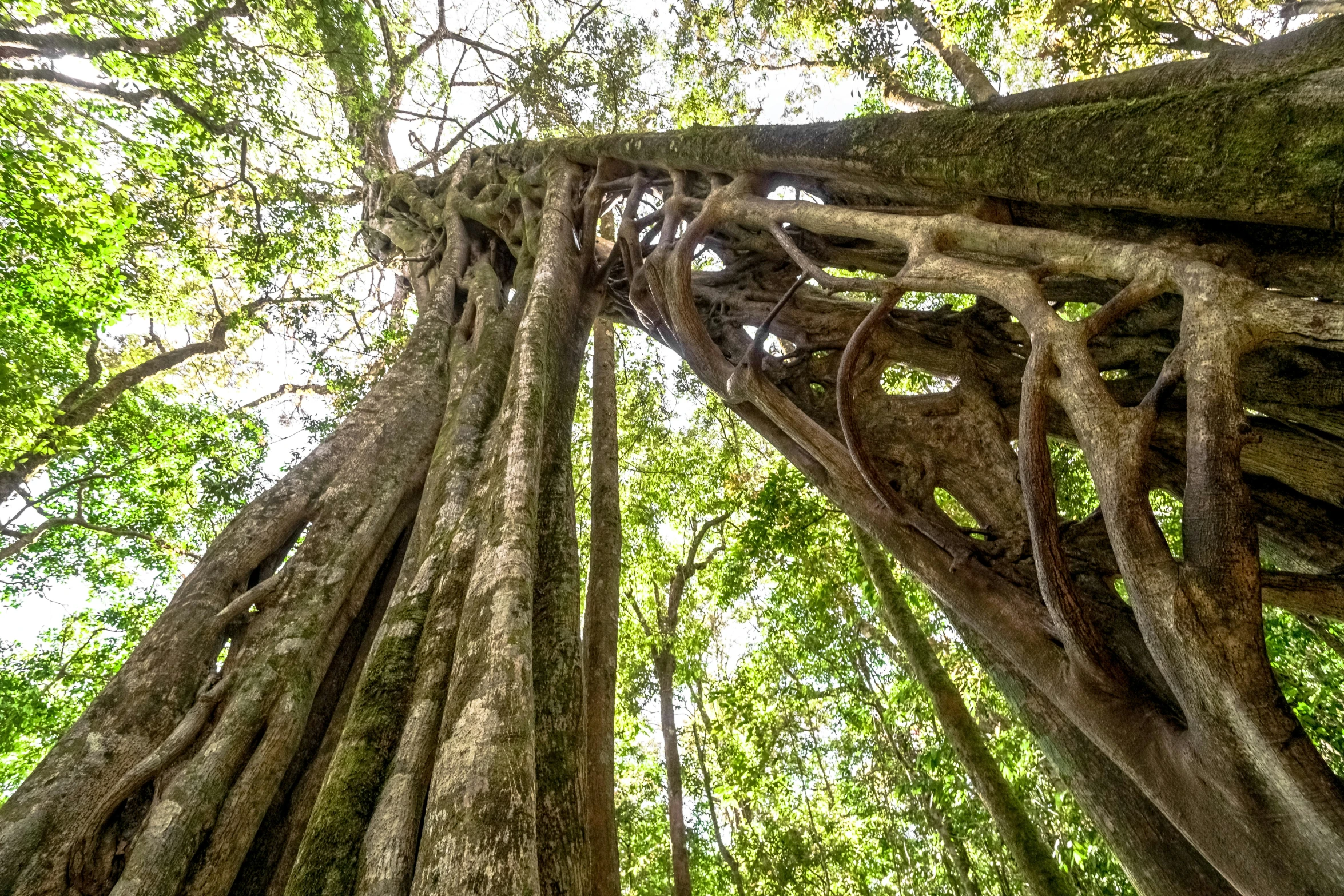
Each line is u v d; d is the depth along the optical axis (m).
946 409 4.27
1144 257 2.51
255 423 10.71
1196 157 2.38
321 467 4.57
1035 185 2.96
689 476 11.28
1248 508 1.85
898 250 4.79
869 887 12.21
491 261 8.23
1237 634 1.75
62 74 7.23
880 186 3.85
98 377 10.20
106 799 2.66
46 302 8.25
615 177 6.63
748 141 4.68
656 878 14.29
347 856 2.03
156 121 7.67
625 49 11.73
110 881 2.50
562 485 3.98
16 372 8.16
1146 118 2.56
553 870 2.31
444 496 3.66
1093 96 2.91
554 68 11.96
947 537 3.39
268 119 8.22
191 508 10.53
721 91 11.73
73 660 9.97
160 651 3.31
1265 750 1.70
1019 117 3.10
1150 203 2.58
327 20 8.37
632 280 5.66
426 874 1.67
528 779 1.91
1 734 8.90
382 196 11.63
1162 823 2.87
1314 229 2.24
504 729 2.01
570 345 5.02
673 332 5.54
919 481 3.99
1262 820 1.75
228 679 3.21
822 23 8.97
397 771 2.18
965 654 9.20
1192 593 1.83
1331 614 2.29
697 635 11.27
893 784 10.69
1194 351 2.15
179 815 2.57
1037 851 5.04
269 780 2.87
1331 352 2.69
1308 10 7.02
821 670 10.19
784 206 4.25
